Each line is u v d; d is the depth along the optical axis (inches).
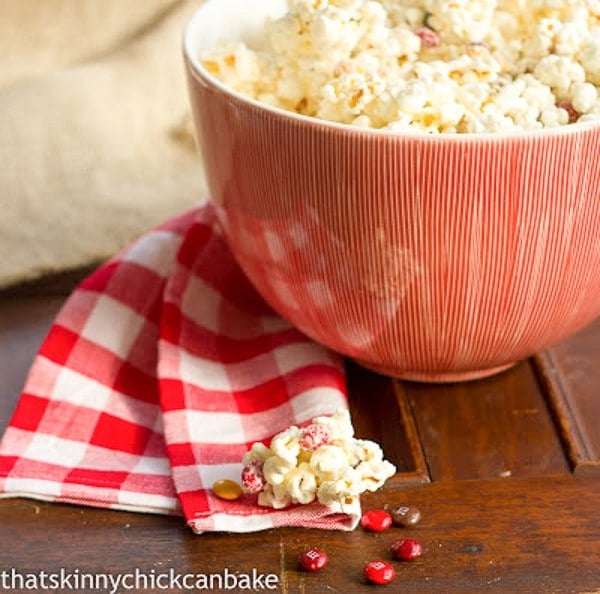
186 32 40.8
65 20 54.2
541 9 40.2
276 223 38.7
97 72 51.6
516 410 40.5
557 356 42.0
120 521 38.1
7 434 40.1
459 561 36.7
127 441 40.4
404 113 37.8
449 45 40.3
